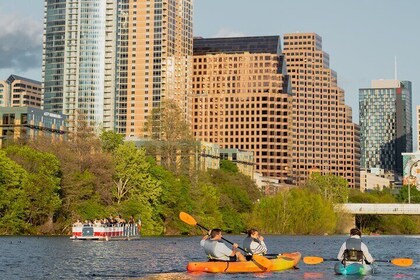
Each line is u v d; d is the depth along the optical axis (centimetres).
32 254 10144
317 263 8181
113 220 15800
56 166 17375
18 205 16250
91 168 18812
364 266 7412
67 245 12450
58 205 16875
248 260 7462
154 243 14188
